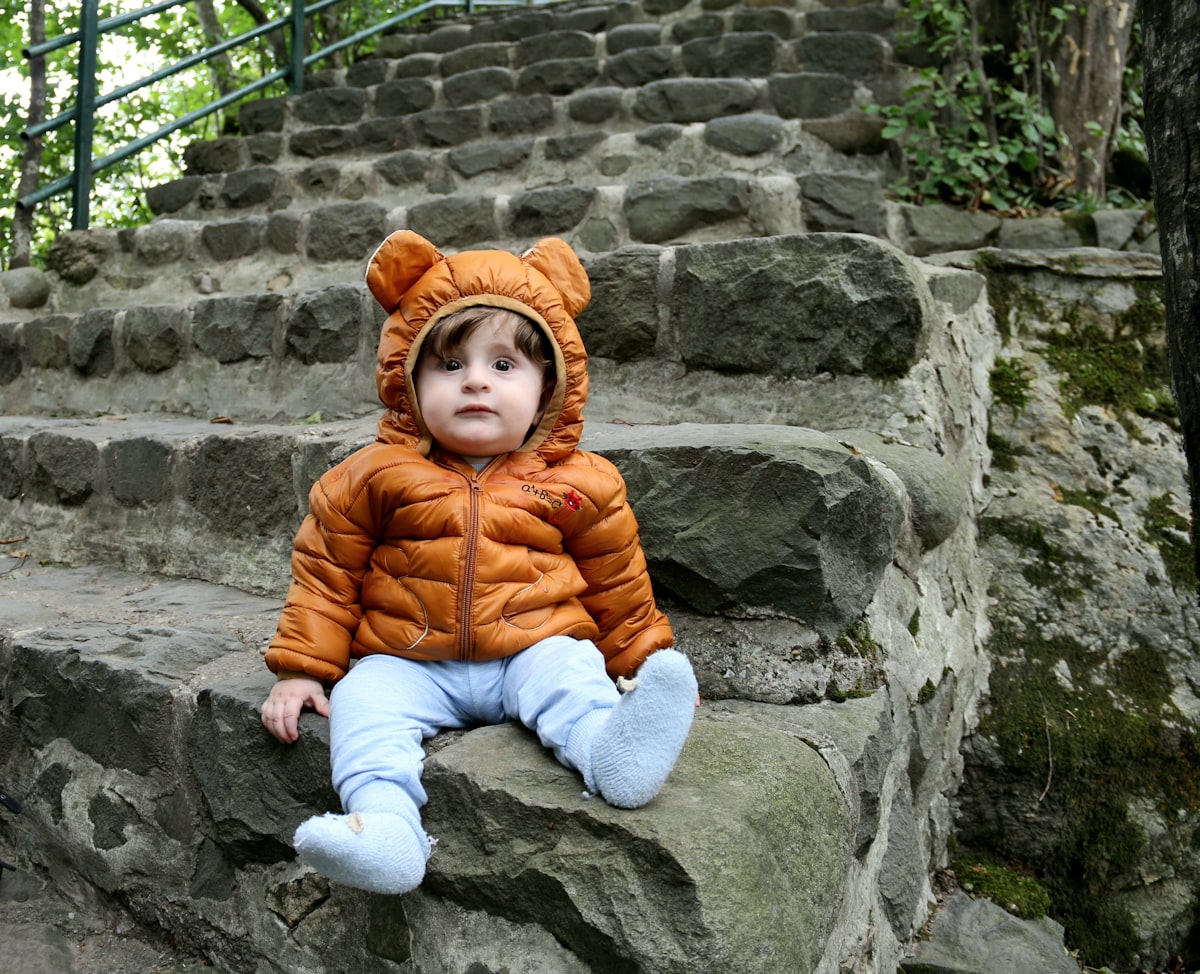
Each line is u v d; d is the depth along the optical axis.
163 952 1.80
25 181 4.38
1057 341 2.84
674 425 2.27
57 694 1.96
